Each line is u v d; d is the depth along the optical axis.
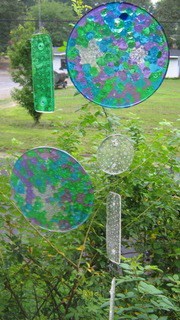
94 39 2.61
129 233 3.23
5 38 39.81
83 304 2.96
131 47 2.60
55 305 3.14
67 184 2.74
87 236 3.03
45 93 2.65
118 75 2.63
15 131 17.48
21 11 39.66
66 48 2.63
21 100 18.67
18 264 3.03
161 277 3.16
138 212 3.29
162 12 33.62
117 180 3.10
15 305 3.20
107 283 3.03
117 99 2.65
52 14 20.61
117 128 3.35
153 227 3.36
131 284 2.96
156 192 3.28
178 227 3.37
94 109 3.55
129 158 2.80
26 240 2.99
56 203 2.76
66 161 2.72
